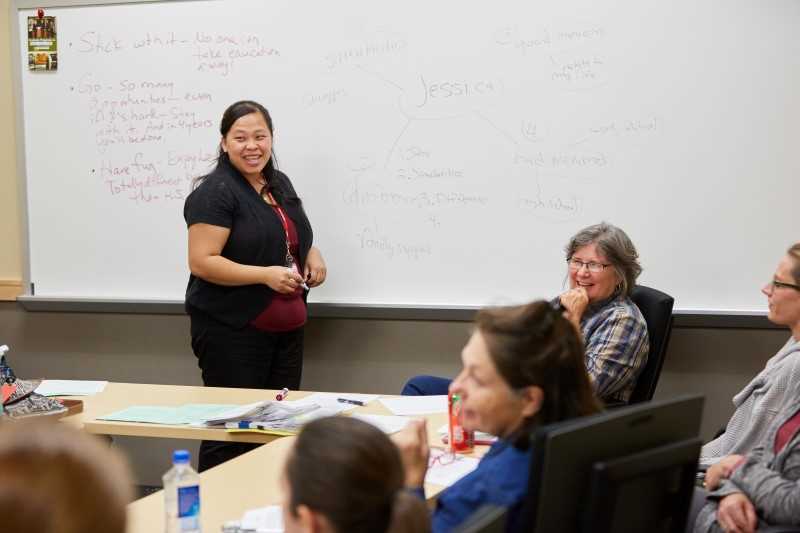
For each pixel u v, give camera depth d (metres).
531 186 3.34
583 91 3.28
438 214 3.41
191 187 3.57
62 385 2.83
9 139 3.68
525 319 1.42
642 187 3.27
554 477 1.23
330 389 3.57
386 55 3.39
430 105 3.38
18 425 0.69
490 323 1.44
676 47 3.21
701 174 3.23
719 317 3.23
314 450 1.06
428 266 3.44
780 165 3.19
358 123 3.43
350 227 3.47
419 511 1.07
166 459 3.75
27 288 3.72
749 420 2.23
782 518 1.88
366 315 3.46
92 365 3.74
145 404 2.57
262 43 3.47
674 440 1.42
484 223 3.38
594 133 3.29
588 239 2.76
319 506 1.04
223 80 3.51
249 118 3.10
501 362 1.40
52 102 3.63
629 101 3.25
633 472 1.28
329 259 3.50
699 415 1.46
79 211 3.66
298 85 3.46
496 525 1.08
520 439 1.40
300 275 3.22
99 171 3.63
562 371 1.41
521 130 3.33
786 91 3.16
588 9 3.25
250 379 3.15
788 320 2.21
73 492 0.63
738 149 3.21
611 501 1.25
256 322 3.11
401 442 1.49
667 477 1.40
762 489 1.91
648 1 3.21
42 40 3.61
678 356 3.33
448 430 2.24
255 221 3.12
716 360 3.31
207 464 2.97
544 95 3.30
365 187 3.45
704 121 3.22
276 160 3.48
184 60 3.53
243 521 1.59
